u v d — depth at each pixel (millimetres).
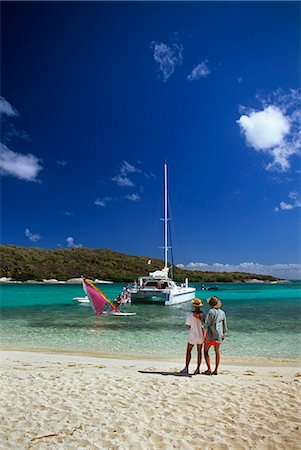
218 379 8078
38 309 25625
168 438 5109
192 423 5613
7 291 52781
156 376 8258
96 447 4812
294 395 6922
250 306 28500
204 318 8648
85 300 32219
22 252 108750
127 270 111312
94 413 5922
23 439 4980
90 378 7977
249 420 5754
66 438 5035
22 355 11156
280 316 21688
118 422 5578
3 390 7059
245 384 7645
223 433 5297
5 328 16906
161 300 29688
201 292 53688
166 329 16609
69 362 10062
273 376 8562
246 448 4887
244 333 15531
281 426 5551
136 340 13977
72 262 110125
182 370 8672
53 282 96500
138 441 4996
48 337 14602
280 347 12742
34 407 6156
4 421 5566
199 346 8742
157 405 6312
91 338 14359
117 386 7383
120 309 25688
